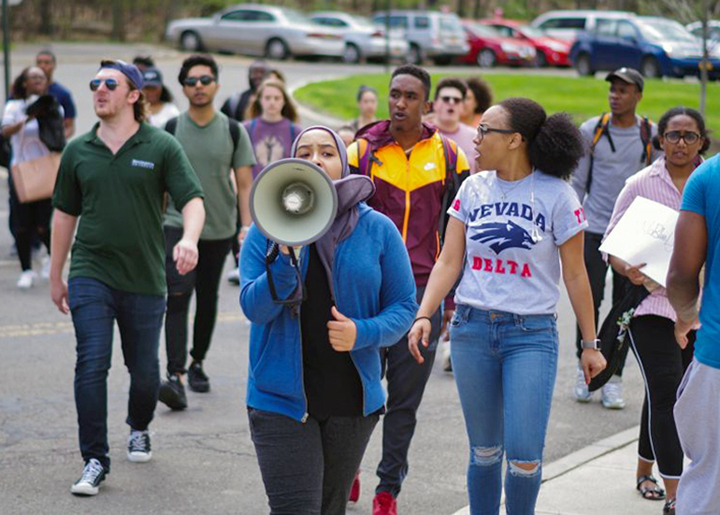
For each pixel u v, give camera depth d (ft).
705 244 18.67
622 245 24.29
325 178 16.72
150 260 26.66
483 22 174.50
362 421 18.56
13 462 27.94
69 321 43.37
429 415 33.12
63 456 28.50
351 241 18.56
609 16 146.72
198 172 34.14
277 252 17.56
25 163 47.11
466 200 21.85
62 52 164.76
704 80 80.53
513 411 20.70
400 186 25.77
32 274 49.57
